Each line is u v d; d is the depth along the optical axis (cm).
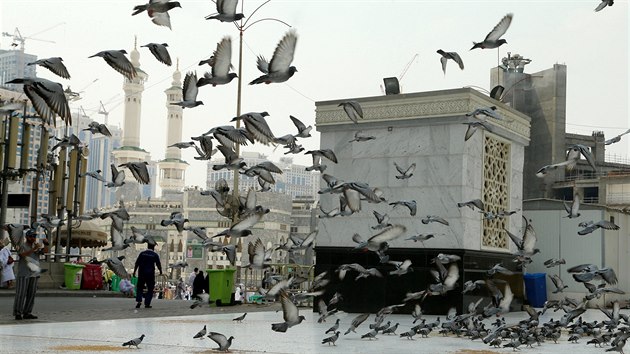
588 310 2909
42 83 734
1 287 3031
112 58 928
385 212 2353
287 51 1005
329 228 2422
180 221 1523
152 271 2400
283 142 1399
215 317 2017
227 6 1046
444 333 1581
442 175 2284
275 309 2484
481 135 2370
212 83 1056
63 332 1430
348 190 1357
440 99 2298
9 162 3281
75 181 3744
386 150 2378
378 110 2395
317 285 1873
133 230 1486
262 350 1204
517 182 2608
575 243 3080
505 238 2516
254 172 1370
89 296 3328
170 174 14875
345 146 2444
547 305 1766
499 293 1602
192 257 10819
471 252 2264
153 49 1103
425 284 2250
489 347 1335
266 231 11506
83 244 4272
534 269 3141
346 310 2347
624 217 3219
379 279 2316
